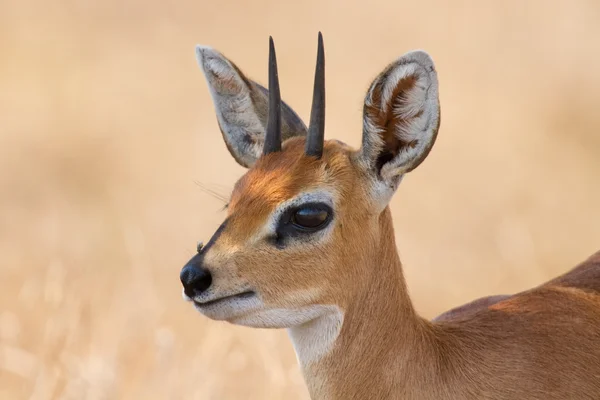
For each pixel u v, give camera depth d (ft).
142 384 34.37
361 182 23.99
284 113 26.08
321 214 23.31
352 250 23.68
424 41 76.95
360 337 23.89
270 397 33.58
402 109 23.99
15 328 37.73
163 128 66.08
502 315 24.80
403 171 23.93
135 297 40.42
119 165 60.75
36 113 68.03
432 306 45.47
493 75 71.00
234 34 82.28
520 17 78.74
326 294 23.49
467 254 49.39
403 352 23.99
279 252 23.13
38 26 82.33
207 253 23.06
